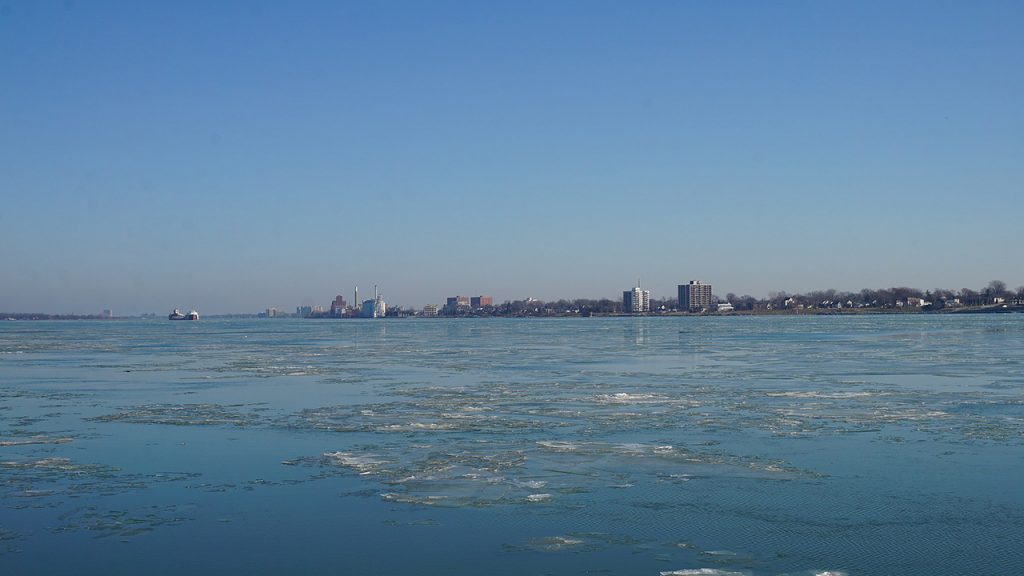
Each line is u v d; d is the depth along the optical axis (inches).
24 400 1334.9
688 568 522.3
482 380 1620.3
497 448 879.7
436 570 522.9
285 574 518.0
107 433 994.7
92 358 2461.9
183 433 990.4
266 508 656.4
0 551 560.7
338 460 824.9
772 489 700.0
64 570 526.9
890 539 572.4
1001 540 567.8
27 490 713.6
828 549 553.6
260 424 1055.6
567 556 545.3
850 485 711.1
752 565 526.3
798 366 1914.4
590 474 757.9
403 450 872.3
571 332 4884.4
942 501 660.1
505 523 615.2
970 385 1444.4
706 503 661.3
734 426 1008.9
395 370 1898.4
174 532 599.2
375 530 601.9
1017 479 727.7
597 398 1289.4
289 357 2450.8
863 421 1037.2
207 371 1909.4
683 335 4170.8
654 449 863.7
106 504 669.9
